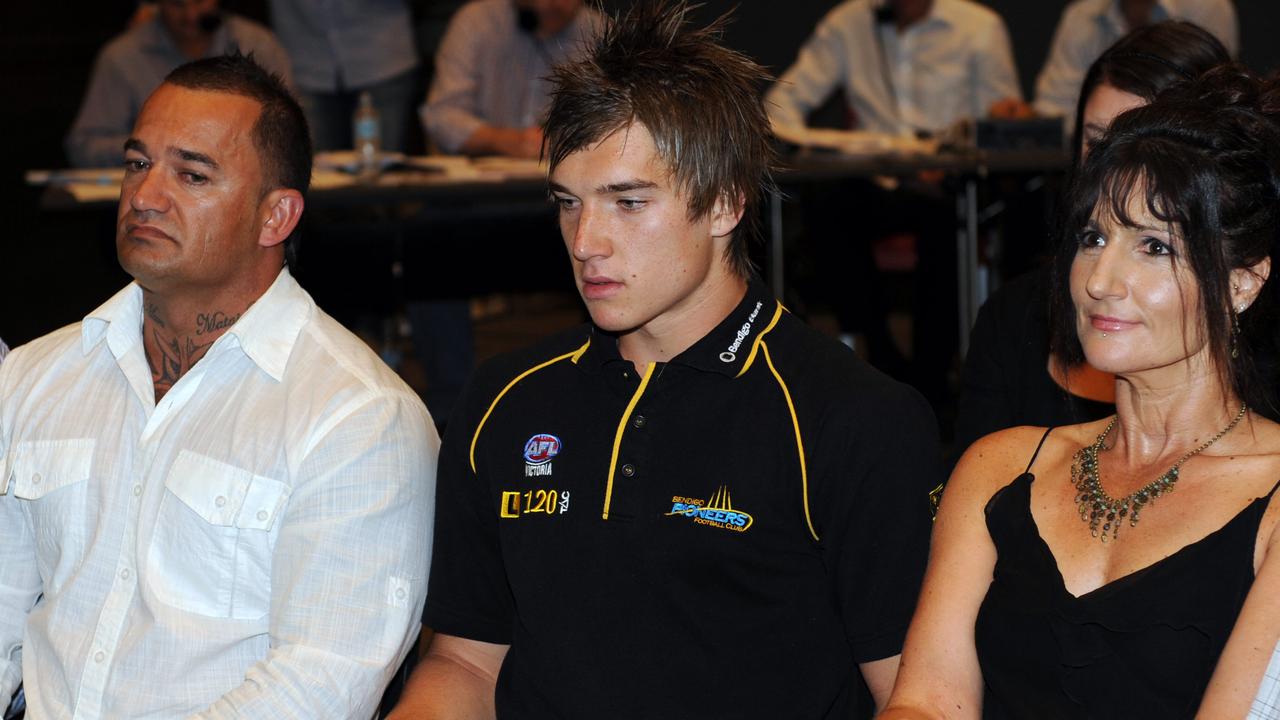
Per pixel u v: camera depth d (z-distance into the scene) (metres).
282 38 8.55
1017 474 2.58
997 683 2.45
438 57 7.97
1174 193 2.27
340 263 6.95
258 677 2.58
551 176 2.52
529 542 2.64
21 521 2.96
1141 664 2.30
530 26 7.84
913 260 7.57
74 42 9.50
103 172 6.79
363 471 2.68
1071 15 8.67
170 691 2.68
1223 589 2.27
